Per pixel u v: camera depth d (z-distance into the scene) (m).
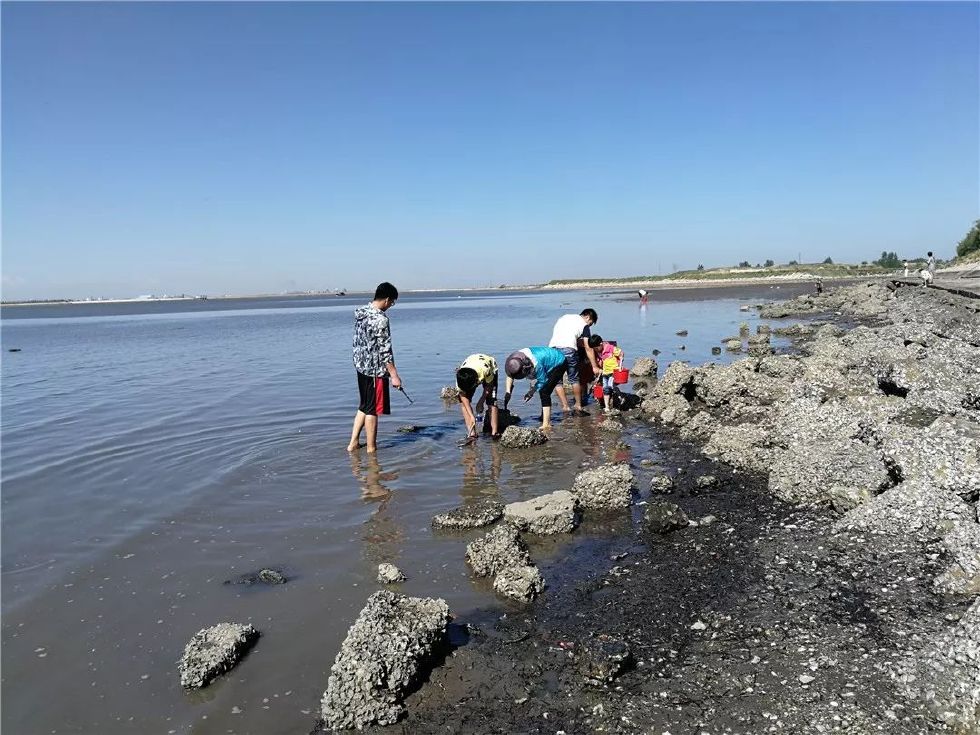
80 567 6.65
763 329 26.34
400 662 4.61
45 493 8.98
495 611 5.68
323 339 35.47
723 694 4.37
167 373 21.86
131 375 21.67
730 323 32.94
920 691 4.10
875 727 3.90
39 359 28.62
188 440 11.80
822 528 6.84
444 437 11.62
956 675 4.06
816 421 9.63
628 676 4.66
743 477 8.83
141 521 7.87
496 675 4.78
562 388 13.17
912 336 17.98
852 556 6.09
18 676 4.90
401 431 12.09
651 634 5.17
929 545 6.07
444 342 30.00
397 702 4.50
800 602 5.42
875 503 6.88
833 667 4.50
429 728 4.28
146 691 4.72
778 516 7.36
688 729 4.07
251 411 14.28
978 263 60.94
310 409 14.34
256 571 6.50
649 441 10.93
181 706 4.55
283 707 4.52
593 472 8.30
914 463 7.25
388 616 5.06
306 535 7.36
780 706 4.18
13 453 11.21
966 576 5.36
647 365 17.88
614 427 11.74
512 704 4.46
